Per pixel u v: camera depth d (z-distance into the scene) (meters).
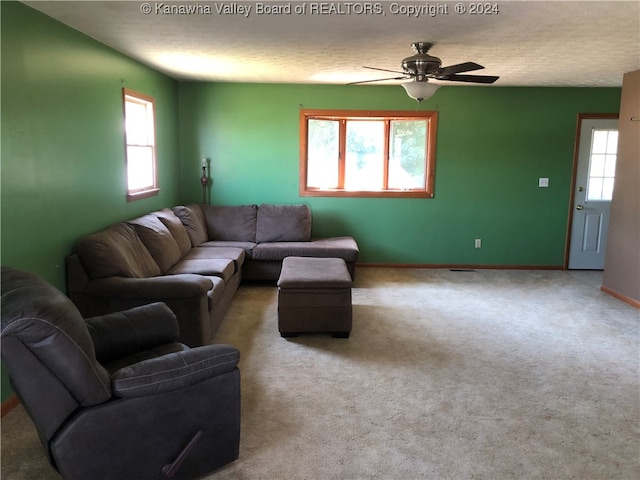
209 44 3.98
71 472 1.84
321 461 2.32
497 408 2.84
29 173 2.98
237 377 2.17
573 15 3.08
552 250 6.55
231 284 4.64
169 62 4.79
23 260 2.93
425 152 6.45
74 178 3.54
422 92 4.02
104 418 1.86
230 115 6.23
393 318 4.43
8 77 2.76
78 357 1.76
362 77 5.62
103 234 3.58
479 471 2.26
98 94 3.92
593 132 6.32
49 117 3.20
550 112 6.28
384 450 2.41
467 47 3.99
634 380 3.23
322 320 3.84
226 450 2.21
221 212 6.02
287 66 4.95
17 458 2.33
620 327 4.26
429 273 6.25
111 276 3.39
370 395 2.97
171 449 2.03
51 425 1.81
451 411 2.80
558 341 3.91
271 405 2.84
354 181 6.54
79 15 3.16
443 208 6.46
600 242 6.53
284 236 5.90
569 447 2.46
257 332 4.04
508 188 6.43
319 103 6.24
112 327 2.43
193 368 2.02
